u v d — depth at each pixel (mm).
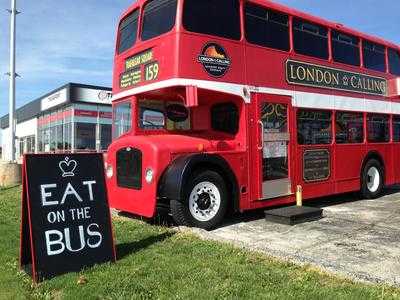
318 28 11547
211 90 8953
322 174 11328
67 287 5520
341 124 12062
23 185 6141
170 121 10062
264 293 5129
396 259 6613
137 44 9711
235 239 7789
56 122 37344
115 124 10469
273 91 10117
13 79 19938
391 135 14008
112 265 6250
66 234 6156
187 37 8719
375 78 13430
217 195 8930
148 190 8680
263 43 10023
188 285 5414
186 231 8023
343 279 5570
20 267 6254
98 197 6500
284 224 9125
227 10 9414
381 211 10703
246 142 9516
